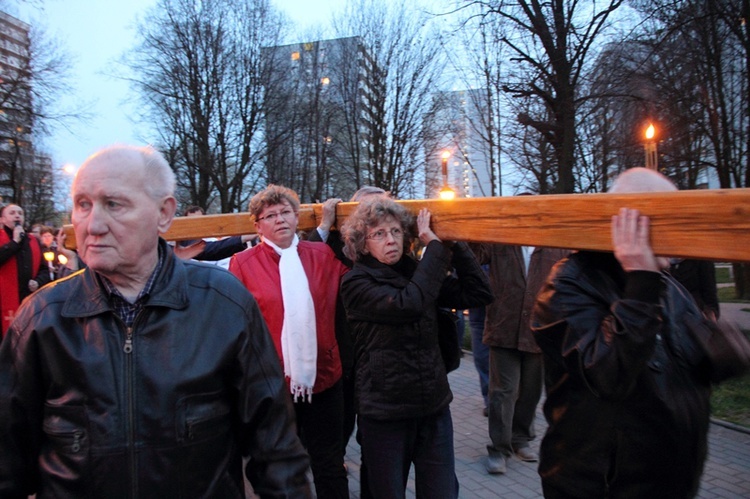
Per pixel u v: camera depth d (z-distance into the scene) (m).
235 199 27.02
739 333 1.75
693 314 1.81
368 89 27.92
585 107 13.25
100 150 1.43
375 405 2.46
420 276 2.37
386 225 2.55
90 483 1.28
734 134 12.31
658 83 12.12
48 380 1.35
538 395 4.21
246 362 1.46
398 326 2.45
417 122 27.05
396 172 27.41
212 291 1.48
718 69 11.66
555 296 1.69
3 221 6.09
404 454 2.49
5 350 1.38
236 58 25.81
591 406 1.68
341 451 3.12
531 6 11.79
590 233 1.55
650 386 1.60
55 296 1.40
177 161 26.53
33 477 1.41
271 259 3.05
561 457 1.77
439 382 2.51
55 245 9.66
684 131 13.14
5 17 17.80
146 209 1.41
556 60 11.45
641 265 1.41
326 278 3.10
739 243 1.22
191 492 1.33
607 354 1.49
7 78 18.45
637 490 1.64
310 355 2.88
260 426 1.48
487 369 5.19
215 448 1.39
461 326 7.65
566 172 11.57
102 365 1.32
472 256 2.73
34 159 32.03
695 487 1.68
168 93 25.02
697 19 10.20
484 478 3.95
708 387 1.77
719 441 4.50
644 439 1.61
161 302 1.38
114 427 1.29
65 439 1.30
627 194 1.46
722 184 12.55
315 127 28.67
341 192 31.36
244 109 26.27
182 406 1.33
